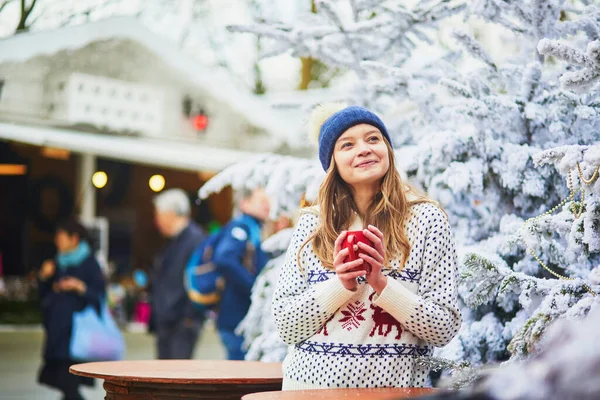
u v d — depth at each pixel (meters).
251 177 3.85
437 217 2.31
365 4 3.73
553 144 3.03
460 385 1.96
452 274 2.29
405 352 2.23
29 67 10.41
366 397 1.89
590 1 3.33
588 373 0.96
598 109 2.91
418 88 3.30
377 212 2.34
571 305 2.25
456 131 3.22
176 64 11.52
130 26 11.09
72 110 10.76
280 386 2.55
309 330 2.25
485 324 3.01
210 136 11.85
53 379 6.96
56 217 17.03
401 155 3.35
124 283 17.28
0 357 11.37
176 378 2.48
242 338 6.08
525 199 3.10
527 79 2.98
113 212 18.61
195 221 17.84
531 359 2.08
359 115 2.40
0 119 10.23
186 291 6.66
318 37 3.77
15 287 16.83
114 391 2.63
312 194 3.46
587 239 2.24
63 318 6.94
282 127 11.92
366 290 2.25
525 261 2.92
